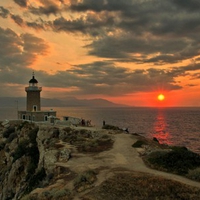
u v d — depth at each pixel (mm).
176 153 30875
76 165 30953
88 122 72562
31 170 45938
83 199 20438
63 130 52625
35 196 22891
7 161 60125
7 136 70312
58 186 24812
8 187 48656
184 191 20500
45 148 44156
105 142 43812
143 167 28922
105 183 22812
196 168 26656
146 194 20266
